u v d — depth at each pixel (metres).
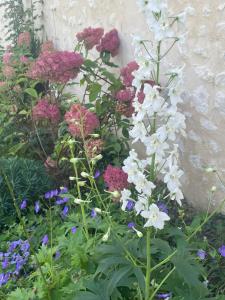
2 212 3.85
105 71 4.54
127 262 2.38
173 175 2.30
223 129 3.63
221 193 3.76
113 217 3.50
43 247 2.97
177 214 3.84
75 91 6.28
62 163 4.30
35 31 7.90
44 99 4.82
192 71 3.82
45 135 4.97
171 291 2.47
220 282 3.01
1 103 5.54
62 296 2.63
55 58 4.42
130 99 4.34
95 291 2.43
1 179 3.90
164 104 2.24
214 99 3.65
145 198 2.25
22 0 8.52
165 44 4.07
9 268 3.22
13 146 4.72
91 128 3.88
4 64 6.37
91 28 5.03
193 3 3.65
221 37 3.47
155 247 2.52
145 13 2.26
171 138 2.27
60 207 3.93
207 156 3.84
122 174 3.46
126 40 4.80
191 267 2.33
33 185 4.01
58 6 6.67
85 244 2.86
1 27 9.44
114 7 4.94
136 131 2.28
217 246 3.34
